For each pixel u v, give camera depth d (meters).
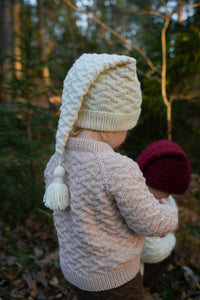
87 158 0.97
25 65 2.33
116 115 0.95
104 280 1.03
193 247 2.12
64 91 1.01
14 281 1.70
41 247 2.08
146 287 1.74
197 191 2.64
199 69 2.60
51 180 1.12
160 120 2.84
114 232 1.01
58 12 6.16
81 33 3.90
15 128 2.25
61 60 3.04
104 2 3.80
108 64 0.92
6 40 4.98
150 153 1.39
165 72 2.41
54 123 2.40
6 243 2.09
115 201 0.98
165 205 1.10
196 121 3.21
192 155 3.13
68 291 1.69
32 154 2.30
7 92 2.34
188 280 1.81
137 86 1.00
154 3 2.95
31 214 2.44
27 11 6.16
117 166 0.94
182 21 2.58
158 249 1.30
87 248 1.00
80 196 0.97
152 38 2.72
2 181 2.25
